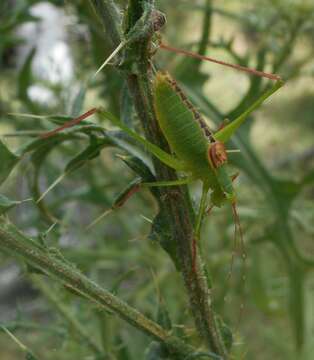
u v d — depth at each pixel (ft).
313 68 0.91
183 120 0.38
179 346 0.40
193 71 0.76
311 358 0.91
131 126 0.43
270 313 0.94
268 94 0.40
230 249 0.88
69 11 0.74
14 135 0.46
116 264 0.94
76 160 0.43
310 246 1.00
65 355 0.78
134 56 0.36
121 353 0.62
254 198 0.93
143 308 0.80
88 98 0.94
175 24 1.05
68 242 0.93
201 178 0.40
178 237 0.39
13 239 0.37
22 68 0.79
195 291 0.40
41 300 0.89
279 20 0.84
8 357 0.89
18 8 0.77
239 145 0.75
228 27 1.57
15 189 0.85
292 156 1.22
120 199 0.40
